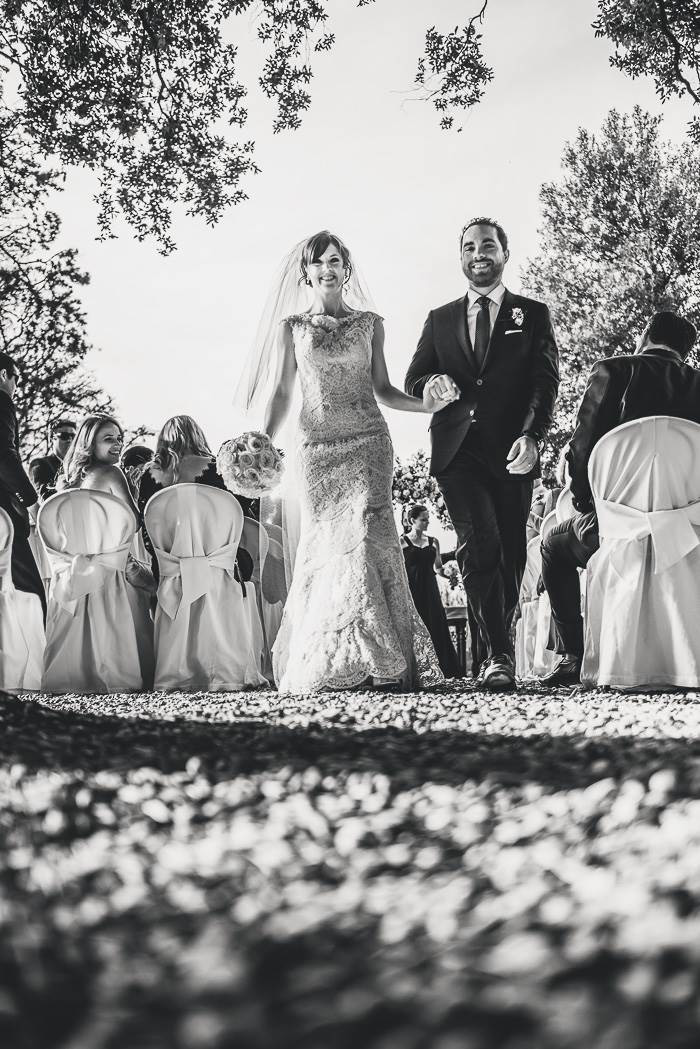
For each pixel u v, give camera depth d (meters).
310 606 6.71
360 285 7.30
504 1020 1.01
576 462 6.66
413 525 12.77
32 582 7.63
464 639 15.39
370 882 1.72
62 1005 1.12
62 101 14.53
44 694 7.18
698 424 6.18
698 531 6.16
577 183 32.56
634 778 2.29
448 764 2.80
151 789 2.52
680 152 32.41
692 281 31.45
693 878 1.50
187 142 14.78
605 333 30.66
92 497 7.59
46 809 2.27
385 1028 1.03
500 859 1.81
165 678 7.55
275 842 2.01
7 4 14.15
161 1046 0.99
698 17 13.89
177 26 14.39
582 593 7.91
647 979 1.09
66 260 23.72
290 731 3.64
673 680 5.98
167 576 7.62
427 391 6.69
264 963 1.27
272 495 7.93
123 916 1.55
